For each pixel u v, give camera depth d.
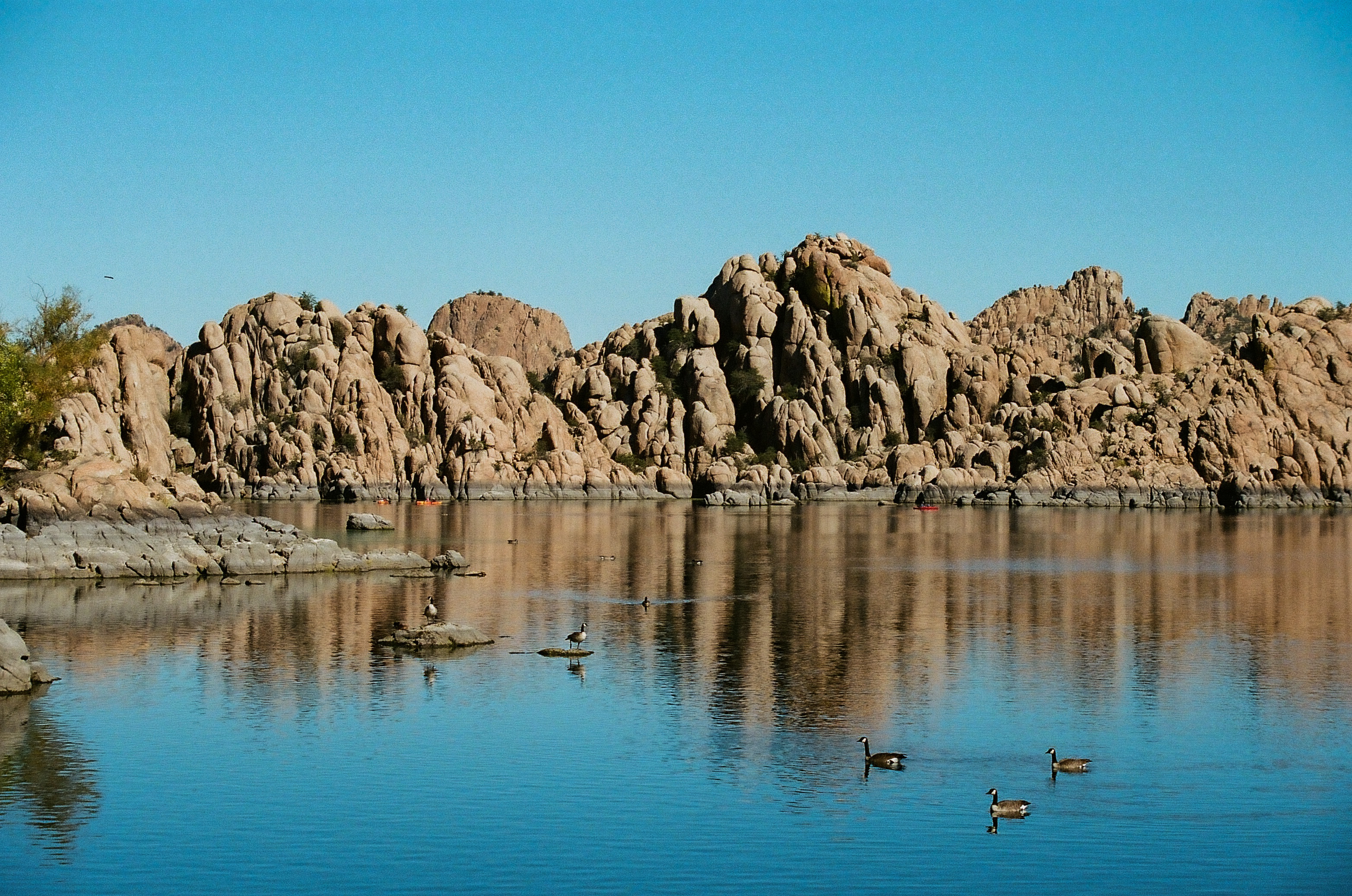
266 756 44.81
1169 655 64.94
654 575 101.38
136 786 41.50
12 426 118.88
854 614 78.81
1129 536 157.62
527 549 128.12
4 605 78.00
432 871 34.50
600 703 52.84
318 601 81.38
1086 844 36.88
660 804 39.97
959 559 120.81
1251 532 167.62
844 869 34.84
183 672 58.41
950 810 39.69
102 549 93.12
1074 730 49.09
